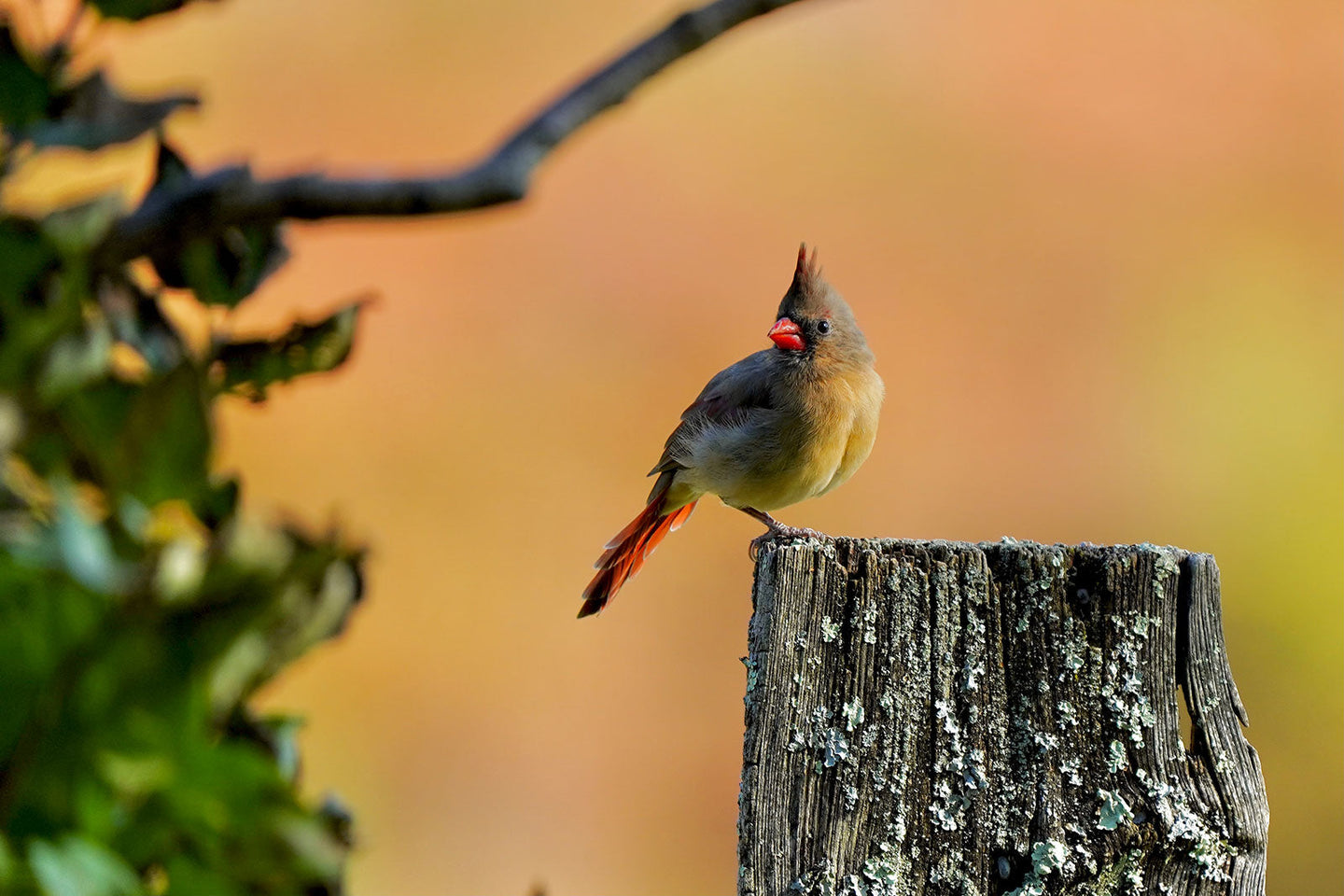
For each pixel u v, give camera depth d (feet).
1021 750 14.48
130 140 8.20
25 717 6.47
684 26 6.74
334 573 6.37
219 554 6.14
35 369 7.47
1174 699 14.62
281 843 6.84
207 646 6.38
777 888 14.28
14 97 8.27
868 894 14.20
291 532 6.28
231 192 6.40
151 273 8.77
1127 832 14.24
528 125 6.47
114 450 7.16
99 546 6.39
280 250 8.69
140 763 6.54
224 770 6.64
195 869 6.89
